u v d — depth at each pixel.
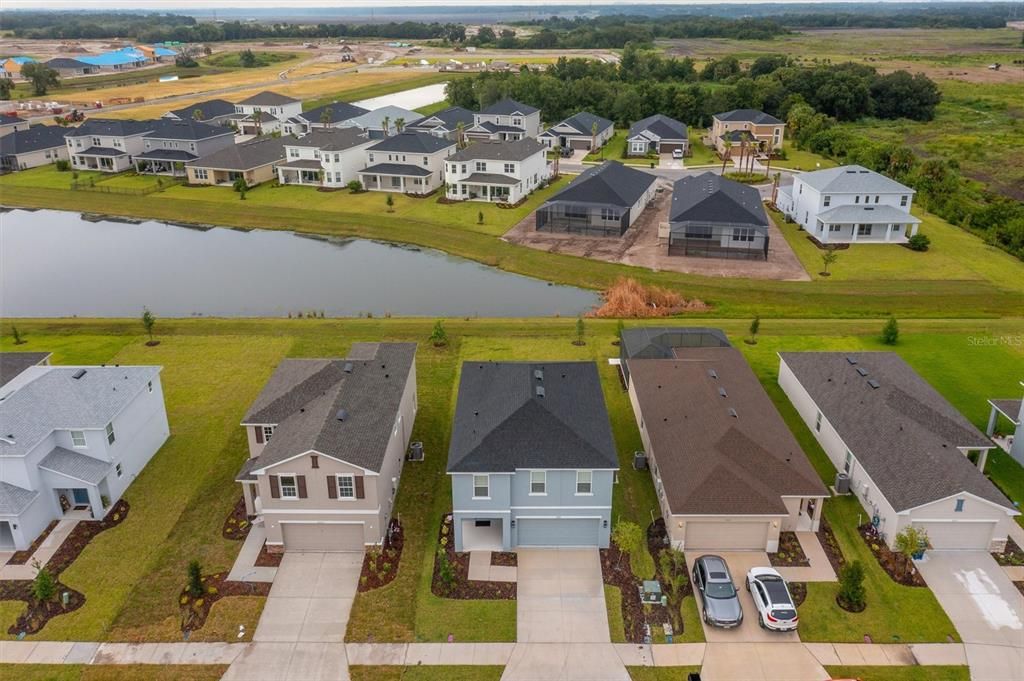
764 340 54.94
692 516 32.25
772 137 124.31
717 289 65.00
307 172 104.19
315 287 69.69
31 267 76.12
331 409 35.28
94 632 29.31
